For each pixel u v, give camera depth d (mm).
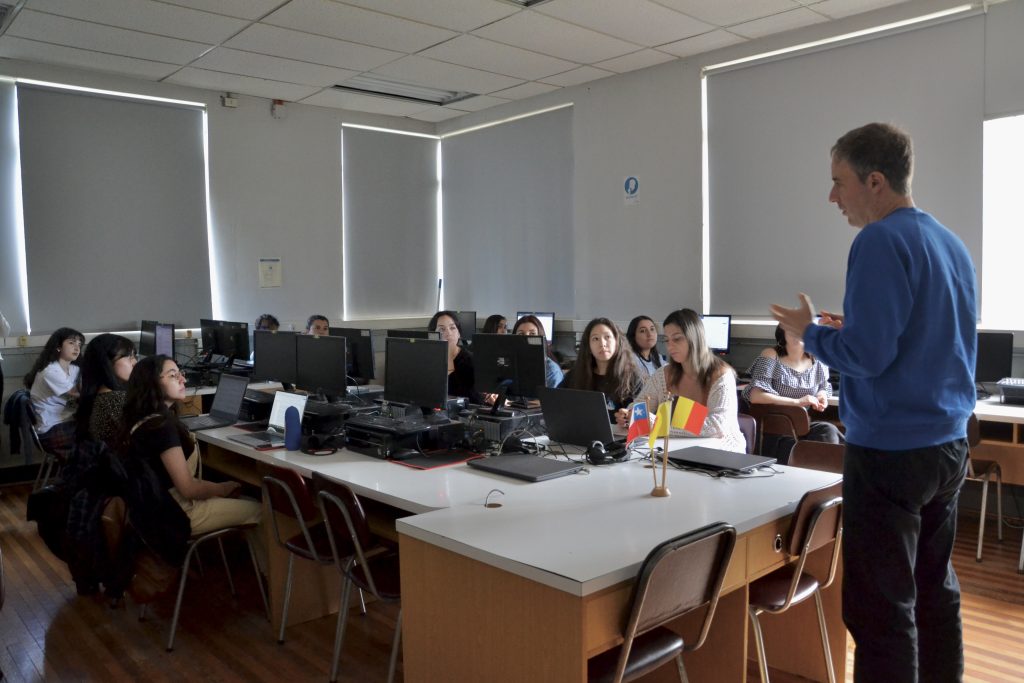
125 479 2727
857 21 4691
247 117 6449
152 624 2986
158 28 4738
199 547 3809
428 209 7781
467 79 6090
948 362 1527
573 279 6648
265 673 2576
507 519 1899
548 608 1549
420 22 4723
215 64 5512
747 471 2342
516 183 7074
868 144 1587
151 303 5992
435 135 7750
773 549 1971
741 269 5434
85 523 2756
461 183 7621
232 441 3113
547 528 1817
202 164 6234
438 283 7918
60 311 5586
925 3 4398
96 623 3004
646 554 1626
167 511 2707
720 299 5574
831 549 2193
